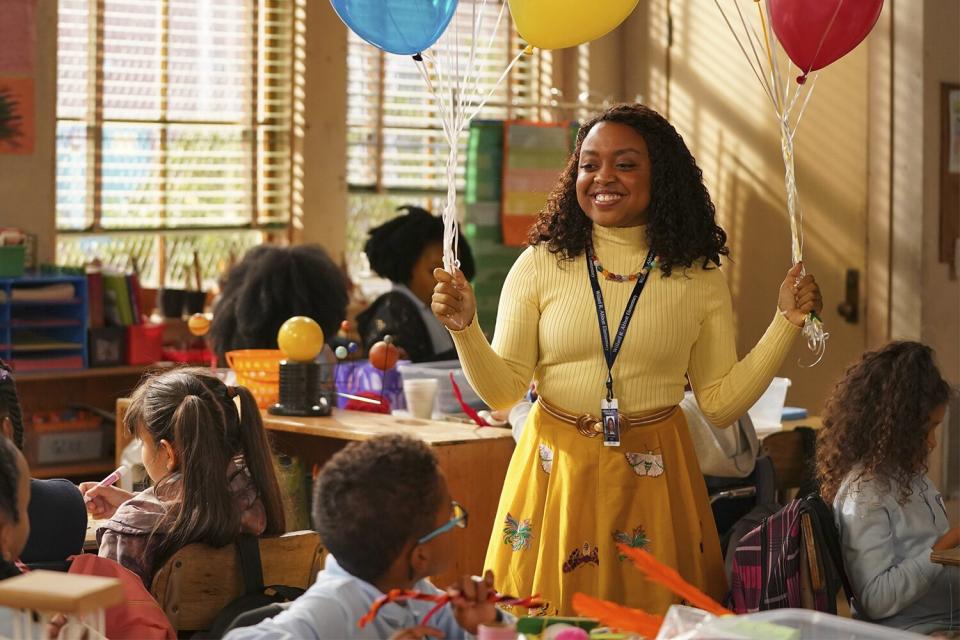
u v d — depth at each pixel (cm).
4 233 577
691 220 284
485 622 191
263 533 276
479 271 664
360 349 548
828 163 638
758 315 687
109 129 652
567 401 284
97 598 157
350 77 714
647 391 280
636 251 285
